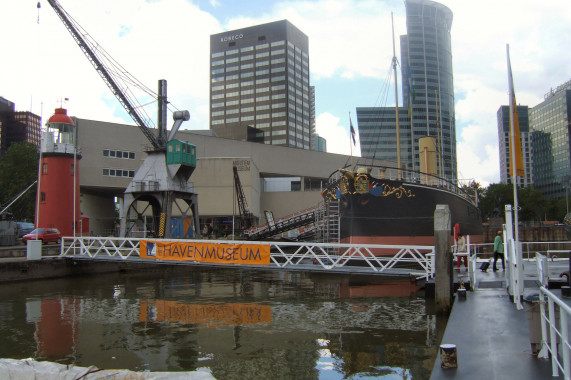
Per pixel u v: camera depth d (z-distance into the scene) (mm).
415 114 121062
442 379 7297
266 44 175000
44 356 13008
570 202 110750
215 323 16812
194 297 23250
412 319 16375
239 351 13117
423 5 127750
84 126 69438
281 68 172375
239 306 20328
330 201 37062
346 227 32781
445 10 131625
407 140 117625
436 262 16781
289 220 50938
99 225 78000
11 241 42594
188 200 45406
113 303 21578
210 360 12383
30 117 171750
